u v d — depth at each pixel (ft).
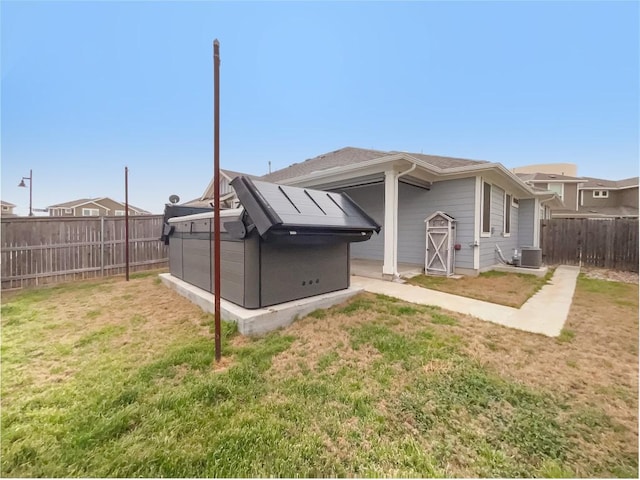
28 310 13.57
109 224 23.22
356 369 7.89
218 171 8.41
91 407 6.27
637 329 10.82
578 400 6.50
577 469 4.76
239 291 11.60
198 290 14.69
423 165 19.83
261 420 5.84
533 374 7.59
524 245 33.99
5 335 10.50
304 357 8.63
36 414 6.04
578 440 5.35
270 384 7.18
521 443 5.29
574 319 11.95
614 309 13.42
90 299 15.44
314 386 7.04
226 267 12.51
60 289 17.95
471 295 15.88
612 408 6.22
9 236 18.88
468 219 22.65
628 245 26.35
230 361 8.44
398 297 15.29
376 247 29.81
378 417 5.95
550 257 31.68
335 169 22.33
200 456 4.95
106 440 5.32
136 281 20.24
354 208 14.80
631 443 5.26
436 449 5.16
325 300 13.15
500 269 24.12
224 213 12.46
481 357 8.52
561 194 61.31
